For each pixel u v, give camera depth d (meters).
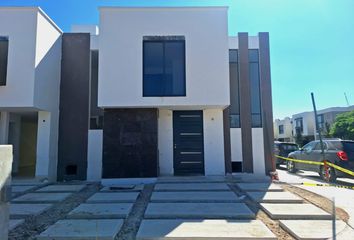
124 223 5.42
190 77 9.90
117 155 9.95
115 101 9.77
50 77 10.76
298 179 11.69
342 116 34.78
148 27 10.02
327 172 10.67
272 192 8.00
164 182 9.70
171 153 10.89
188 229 4.89
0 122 10.88
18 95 9.64
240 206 6.40
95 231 4.79
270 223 5.46
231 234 4.61
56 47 11.22
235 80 12.12
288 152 16.89
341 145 10.81
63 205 6.87
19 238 4.63
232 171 11.64
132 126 10.08
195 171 10.86
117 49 9.91
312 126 42.78
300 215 5.67
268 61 12.18
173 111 11.05
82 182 10.51
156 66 9.98
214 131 11.00
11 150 3.57
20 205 6.74
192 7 10.09
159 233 4.68
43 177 10.47
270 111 11.95
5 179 3.43
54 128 11.02
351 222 5.38
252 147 11.73
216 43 10.03
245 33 12.27
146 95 9.84
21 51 9.74
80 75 11.51
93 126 12.23
